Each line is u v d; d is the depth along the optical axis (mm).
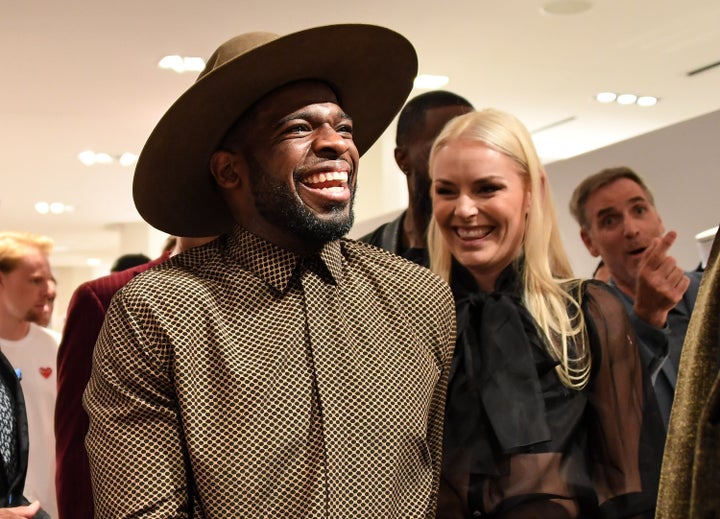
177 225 1578
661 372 1762
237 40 1459
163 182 1479
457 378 1674
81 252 12875
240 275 1358
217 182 1462
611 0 3318
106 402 1292
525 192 1732
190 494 1282
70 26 3623
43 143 5875
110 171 6875
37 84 4457
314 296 1357
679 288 1780
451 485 1638
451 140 1734
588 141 5445
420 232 2299
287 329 1328
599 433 1651
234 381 1272
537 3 3361
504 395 1605
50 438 2949
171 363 1279
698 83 4316
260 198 1367
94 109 4977
